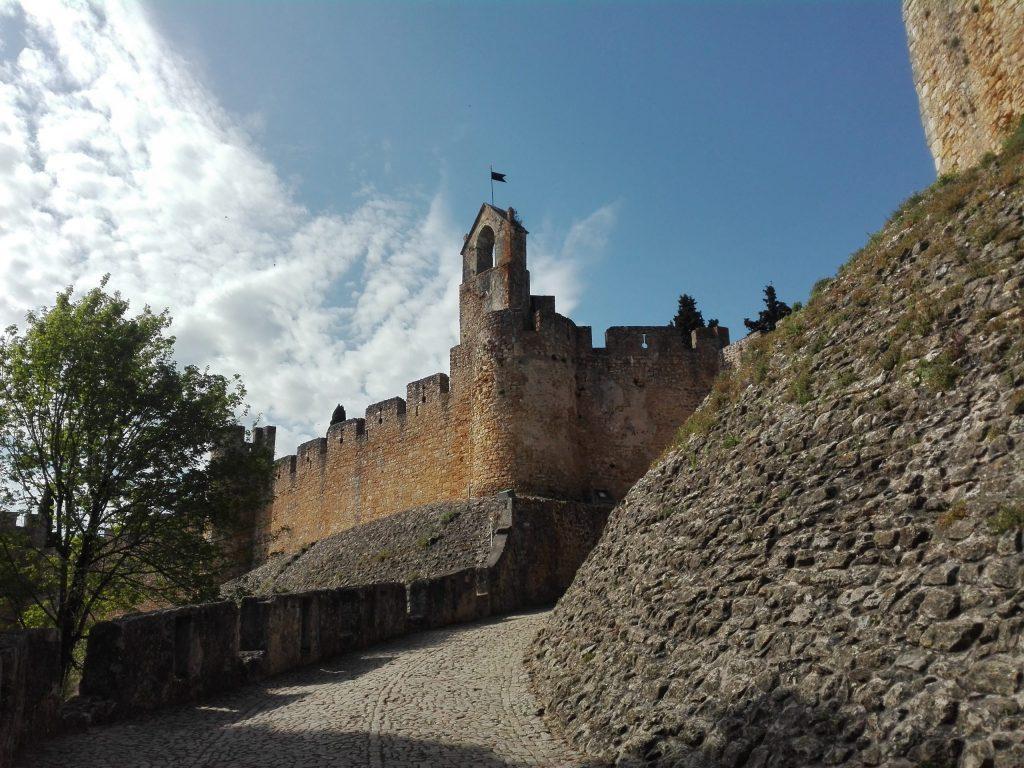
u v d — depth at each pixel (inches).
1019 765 192.1
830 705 256.5
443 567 1032.8
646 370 1344.7
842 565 306.8
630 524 548.4
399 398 1577.3
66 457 742.5
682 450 551.5
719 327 1392.7
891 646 255.0
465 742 376.8
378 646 748.0
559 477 1202.0
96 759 348.2
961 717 215.6
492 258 1435.8
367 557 1245.1
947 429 311.6
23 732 352.2
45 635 383.9
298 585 1380.4
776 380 493.0
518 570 995.3
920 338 370.9
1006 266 349.1
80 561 730.8
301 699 503.2
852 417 378.6
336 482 1724.9
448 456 1405.0
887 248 474.6
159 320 808.3
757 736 271.6
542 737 384.2
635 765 311.3
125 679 445.7
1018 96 475.2
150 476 754.8
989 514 261.4
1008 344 315.3
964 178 451.5
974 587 245.4
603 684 401.7
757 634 318.3
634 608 442.0
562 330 1278.3
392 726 412.5
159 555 742.5
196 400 783.7
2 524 733.3
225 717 452.4
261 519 1988.2
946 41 548.7
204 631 526.0
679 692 333.1
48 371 741.3
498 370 1221.7
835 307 486.9
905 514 297.4
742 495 420.8
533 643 595.5
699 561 408.8
